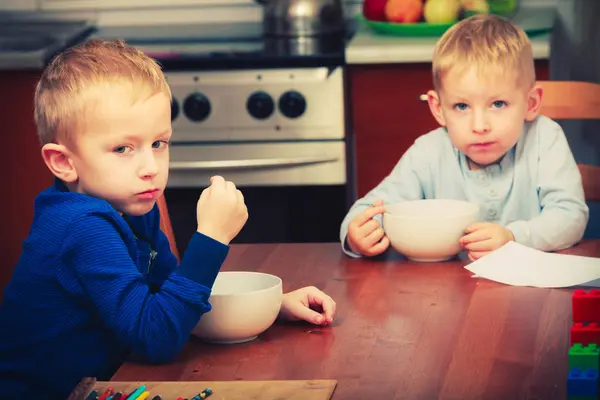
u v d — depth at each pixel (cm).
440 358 131
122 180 146
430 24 323
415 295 161
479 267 174
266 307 141
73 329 146
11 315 149
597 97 244
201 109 317
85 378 125
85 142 145
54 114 146
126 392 122
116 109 142
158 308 136
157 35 360
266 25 348
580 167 237
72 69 145
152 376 131
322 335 143
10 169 319
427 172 220
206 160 321
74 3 382
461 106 204
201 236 140
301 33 342
